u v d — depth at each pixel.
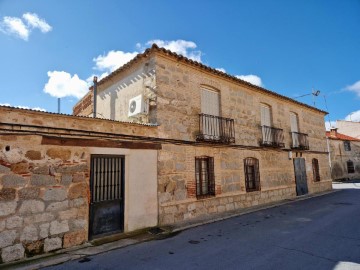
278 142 12.02
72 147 5.58
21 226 4.71
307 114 15.23
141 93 8.15
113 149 6.30
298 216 8.26
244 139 10.29
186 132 8.12
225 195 9.07
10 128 4.80
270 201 11.08
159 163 7.27
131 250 5.16
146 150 7.01
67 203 5.34
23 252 4.67
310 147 14.86
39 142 5.12
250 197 10.09
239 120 10.22
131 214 6.45
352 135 29.50
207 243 5.56
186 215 7.70
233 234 6.24
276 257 4.61
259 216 8.39
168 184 7.38
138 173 6.74
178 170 7.71
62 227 5.21
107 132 6.23
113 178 6.32
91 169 5.93
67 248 5.20
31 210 4.86
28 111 5.02
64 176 5.38
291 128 13.70
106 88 10.40
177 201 7.53
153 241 5.75
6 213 4.59
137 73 8.48
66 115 5.49
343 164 25.61
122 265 4.39
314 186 14.55
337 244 5.25
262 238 5.84
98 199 6.00
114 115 9.63
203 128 8.69
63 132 5.48
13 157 4.78
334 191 15.46
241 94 10.61
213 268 4.19
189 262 4.47
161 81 7.68
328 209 9.40
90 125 5.94
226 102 9.79
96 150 5.97
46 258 4.68
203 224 7.34
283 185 12.10
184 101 8.24
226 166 9.34
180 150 7.87
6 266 4.33
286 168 12.52
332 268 4.05
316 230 6.41
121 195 6.41
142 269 4.21
